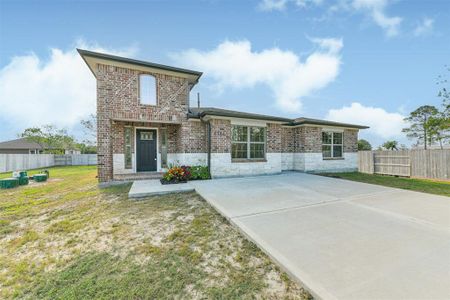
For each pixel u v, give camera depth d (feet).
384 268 7.95
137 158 34.47
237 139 33.58
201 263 9.11
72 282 8.03
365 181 30.66
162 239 11.51
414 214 14.47
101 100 27.81
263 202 17.56
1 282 8.21
